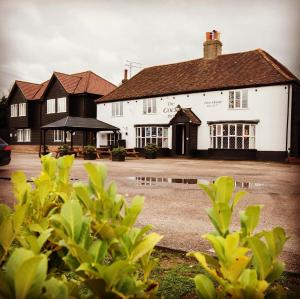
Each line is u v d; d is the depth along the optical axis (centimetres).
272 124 2914
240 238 124
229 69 3378
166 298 300
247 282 109
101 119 4116
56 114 4562
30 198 159
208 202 841
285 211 735
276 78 2905
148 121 3688
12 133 5303
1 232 110
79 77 4662
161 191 1046
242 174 1677
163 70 4038
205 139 3288
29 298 81
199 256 115
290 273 354
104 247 111
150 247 111
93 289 101
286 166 2277
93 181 126
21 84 5106
